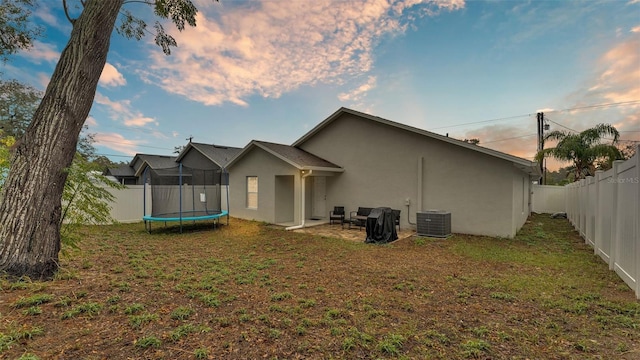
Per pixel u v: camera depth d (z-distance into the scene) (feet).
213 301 12.09
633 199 14.14
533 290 14.15
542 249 23.85
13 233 12.87
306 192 42.47
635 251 13.74
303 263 19.35
